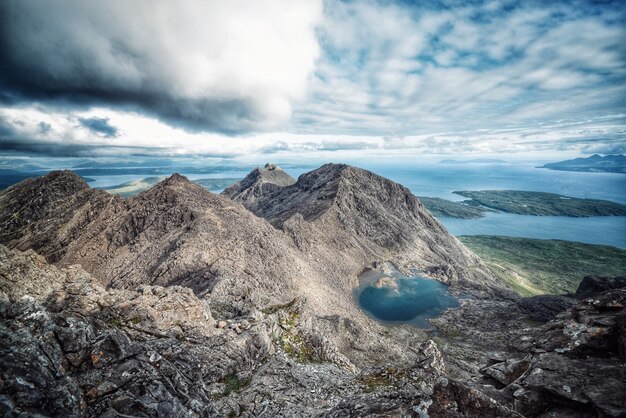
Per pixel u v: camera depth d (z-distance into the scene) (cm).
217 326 3809
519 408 1875
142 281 8650
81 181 15150
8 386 1455
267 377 3381
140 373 2020
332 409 2252
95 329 2353
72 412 1562
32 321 1895
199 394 2373
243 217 12325
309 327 5075
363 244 17950
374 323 10838
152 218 11375
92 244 10681
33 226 12369
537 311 10994
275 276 9662
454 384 1884
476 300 13400
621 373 1862
